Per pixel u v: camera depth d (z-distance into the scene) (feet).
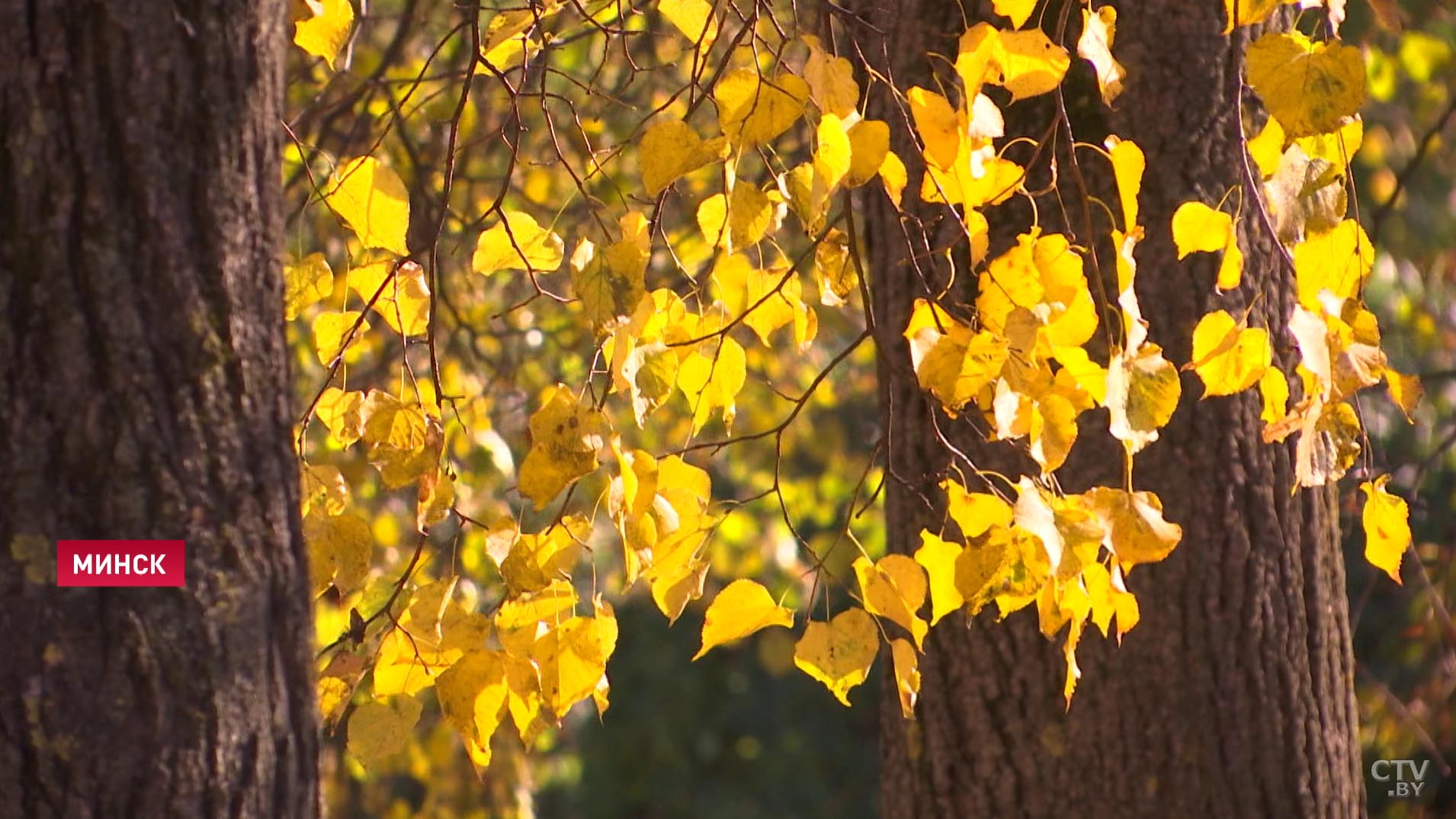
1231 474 14.67
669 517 13.67
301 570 13.04
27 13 12.77
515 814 20.57
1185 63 14.55
